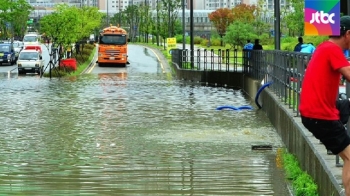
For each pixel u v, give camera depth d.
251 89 35.62
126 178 15.07
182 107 30.70
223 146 19.50
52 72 55.84
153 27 120.50
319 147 13.21
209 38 112.00
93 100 34.19
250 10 92.19
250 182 14.48
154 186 14.23
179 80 50.72
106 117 26.83
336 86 9.30
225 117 26.72
